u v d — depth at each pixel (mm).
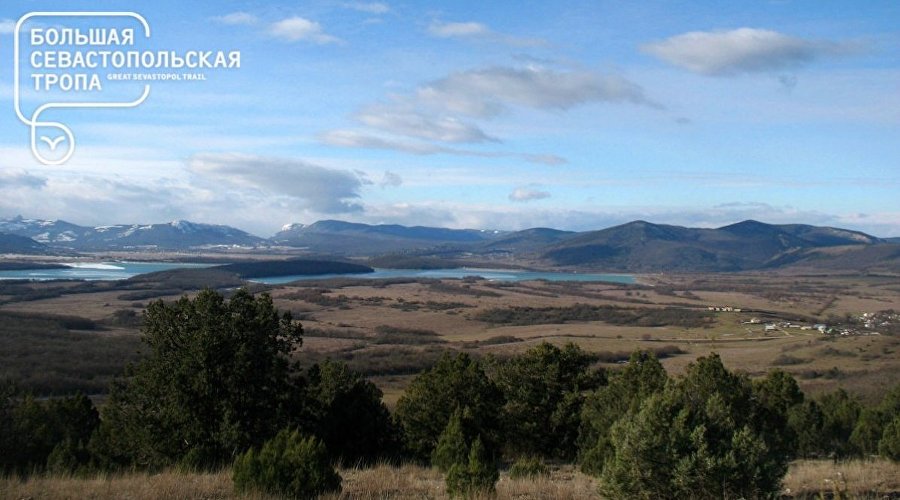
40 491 12914
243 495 12430
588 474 17750
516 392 29094
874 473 15297
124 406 21375
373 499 13039
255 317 22250
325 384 25453
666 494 10633
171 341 21484
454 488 13258
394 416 28141
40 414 24484
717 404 11141
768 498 10391
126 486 13570
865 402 41062
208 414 20859
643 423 10898
